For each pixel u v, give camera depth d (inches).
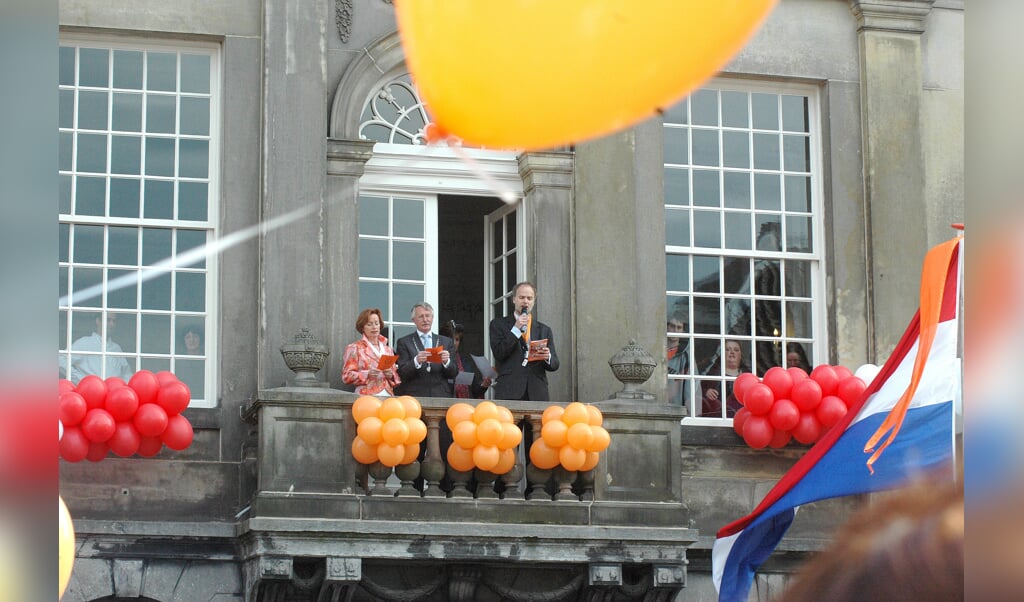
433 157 523.2
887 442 436.8
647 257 531.2
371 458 450.0
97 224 493.4
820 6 564.4
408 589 469.1
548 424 456.1
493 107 90.0
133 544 463.8
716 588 482.0
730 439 522.3
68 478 466.6
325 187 501.0
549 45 86.4
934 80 571.8
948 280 434.9
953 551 50.6
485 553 459.5
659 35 86.4
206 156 503.8
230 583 470.0
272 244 493.0
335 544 449.1
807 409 494.3
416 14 90.2
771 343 547.2
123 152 498.9
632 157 534.0
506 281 540.4
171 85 505.7
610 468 481.4
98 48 501.7
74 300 488.1
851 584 51.8
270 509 448.8
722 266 547.5
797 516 521.0
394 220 520.1
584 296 520.7
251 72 505.0
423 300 518.0
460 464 451.8
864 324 550.3
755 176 556.7
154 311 492.7
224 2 506.0
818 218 558.6
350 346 474.9
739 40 90.0
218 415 483.5
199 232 499.8
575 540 465.7
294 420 457.1
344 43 513.0
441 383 479.8
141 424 443.8
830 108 558.9
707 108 557.0
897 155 559.8
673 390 534.3
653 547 474.0
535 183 522.0
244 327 492.1
